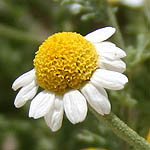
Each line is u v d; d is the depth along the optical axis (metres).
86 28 0.15
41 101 0.09
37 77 0.10
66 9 0.15
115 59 0.10
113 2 0.14
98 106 0.09
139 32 0.15
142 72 0.13
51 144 0.15
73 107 0.09
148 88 0.13
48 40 0.10
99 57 0.10
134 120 0.12
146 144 0.09
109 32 0.10
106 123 0.09
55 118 0.09
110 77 0.09
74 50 0.09
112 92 0.12
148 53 0.12
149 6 0.14
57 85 0.09
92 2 0.12
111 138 0.12
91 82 0.09
